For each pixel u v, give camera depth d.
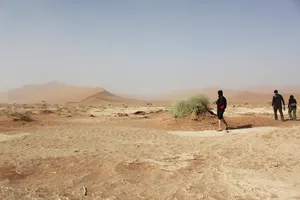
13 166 7.35
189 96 16.95
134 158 7.69
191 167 6.73
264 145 8.27
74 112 30.12
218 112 13.34
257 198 4.89
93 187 5.79
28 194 5.45
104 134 12.38
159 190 5.50
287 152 7.51
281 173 6.12
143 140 10.88
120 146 9.61
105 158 7.87
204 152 8.01
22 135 12.48
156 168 6.75
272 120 16.41
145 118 22.78
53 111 29.91
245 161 6.95
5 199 5.18
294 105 17.78
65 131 13.41
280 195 4.98
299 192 5.10
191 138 11.27
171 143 10.06
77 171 6.92
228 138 10.06
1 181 6.25
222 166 6.67
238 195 5.05
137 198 5.18
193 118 15.80
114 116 25.06
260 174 6.10
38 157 8.17
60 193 5.49
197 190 5.36
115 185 5.84
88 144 10.10
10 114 18.02
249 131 12.71
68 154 8.49
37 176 6.66
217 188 5.40
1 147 9.71
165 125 15.71
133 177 6.29
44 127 15.82
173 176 6.16
